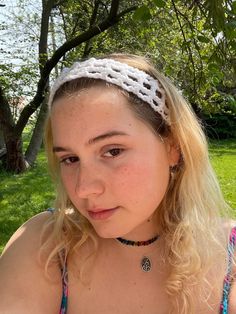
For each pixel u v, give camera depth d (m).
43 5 3.30
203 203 0.41
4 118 3.10
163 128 0.36
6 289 0.35
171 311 0.36
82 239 0.37
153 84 0.36
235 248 0.40
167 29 2.16
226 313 0.36
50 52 3.70
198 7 1.09
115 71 0.35
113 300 0.36
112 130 0.33
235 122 5.48
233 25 0.90
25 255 0.37
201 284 0.37
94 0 2.96
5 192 2.56
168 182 0.38
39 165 3.43
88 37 2.66
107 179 0.33
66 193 0.39
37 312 0.35
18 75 3.30
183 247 0.38
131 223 0.34
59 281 0.37
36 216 0.42
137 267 0.37
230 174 3.11
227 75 1.30
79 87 0.34
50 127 0.40
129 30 2.59
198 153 0.40
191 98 1.30
